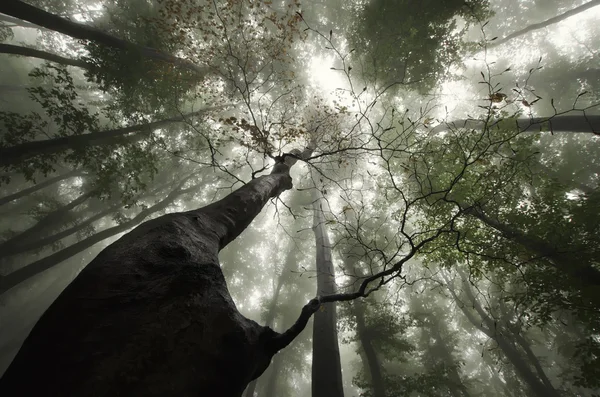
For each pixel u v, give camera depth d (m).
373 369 10.30
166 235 1.45
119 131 9.21
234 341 1.20
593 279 5.43
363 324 11.45
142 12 10.06
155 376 0.87
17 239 11.45
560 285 5.78
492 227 6.64
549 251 5.82
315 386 4.97
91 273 1.09
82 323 0.91
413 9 8.43
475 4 8.05
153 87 9.26
